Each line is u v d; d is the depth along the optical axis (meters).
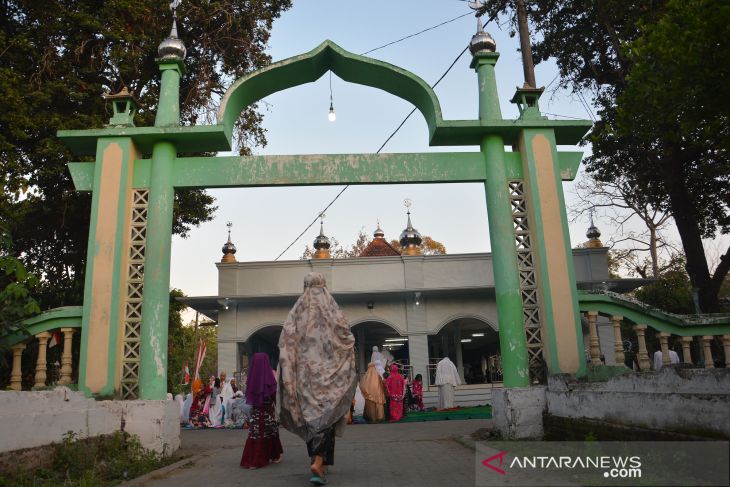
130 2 12.48
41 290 13.96
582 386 6.74
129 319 7.88
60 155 11.52
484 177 8.62
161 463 6.80
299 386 5.33
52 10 11.83
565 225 8.30
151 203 8.20
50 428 5.74
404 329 19.80
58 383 7.77
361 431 11.20
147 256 8.01
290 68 8.89
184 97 15.27
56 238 14.59
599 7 13.15
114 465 6.23
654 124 8.26
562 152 8.73
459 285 19.42
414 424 12.55
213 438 11.03
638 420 4.98
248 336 19.31
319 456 5.03
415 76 8.74
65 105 12.82
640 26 7.98
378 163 8.55
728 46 6.66
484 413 14.34
